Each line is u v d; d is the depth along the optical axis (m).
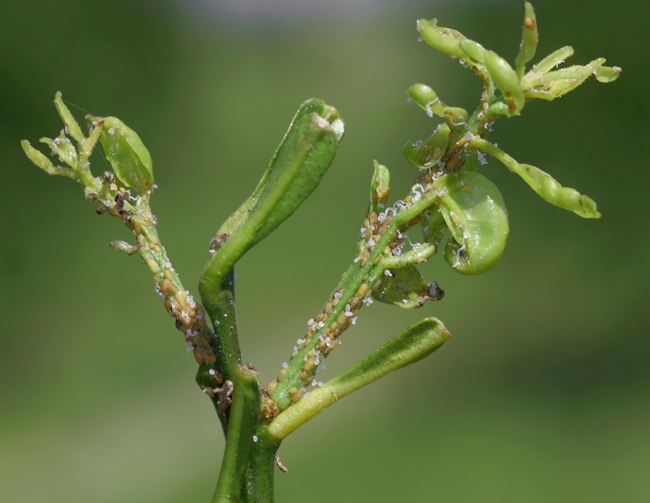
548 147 1.11
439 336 0.22
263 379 0.88
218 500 0.22
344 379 0.22
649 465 0.71
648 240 1.03
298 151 0.22
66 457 0.79
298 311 1.08
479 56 0.22
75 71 1.36
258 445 0.22
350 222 1.39
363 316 1.03
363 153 1.68
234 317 0.22
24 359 0.97
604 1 1.03
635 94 1.03
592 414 0.81
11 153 1.20
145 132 1.56
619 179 1.06
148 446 0.80
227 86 1.86
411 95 0.22
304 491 0.70
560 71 0.22
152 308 1.08
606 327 0.95
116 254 1.18
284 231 1.35
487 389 0.87
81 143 0.23
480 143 0.22
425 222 0.23
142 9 1.57
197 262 1.21
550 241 1.11
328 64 2.07
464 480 0.71
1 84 1.21
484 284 1.09
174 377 0.93
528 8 0.22
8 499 0.73
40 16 1.29
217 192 1.52
